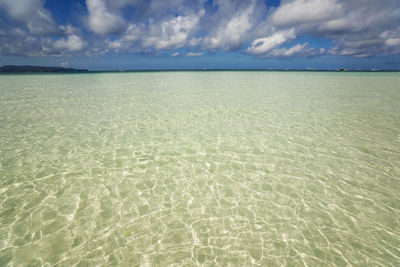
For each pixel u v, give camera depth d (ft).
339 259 8.40
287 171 14.92
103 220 10.31
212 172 14.82
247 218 10.59
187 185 13.32
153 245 8.98
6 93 48.08
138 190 12.75
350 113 30.37
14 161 15.65
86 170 14.74
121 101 39.19
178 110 31.96
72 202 11.54
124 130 22.84
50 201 11.55
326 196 12.28
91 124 24.77
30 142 19.15
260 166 15.58
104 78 104.99
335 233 9.67
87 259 8.29
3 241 8.98
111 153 17.38
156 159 16.51
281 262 8.26
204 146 18.93
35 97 42.65
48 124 24.54
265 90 55.93
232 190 12.86
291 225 10.14
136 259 8.32
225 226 10.06
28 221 10.11
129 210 11.05
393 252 8.70
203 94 48.29
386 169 15.07
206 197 12.20
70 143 19.15
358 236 9.50
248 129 23.34
